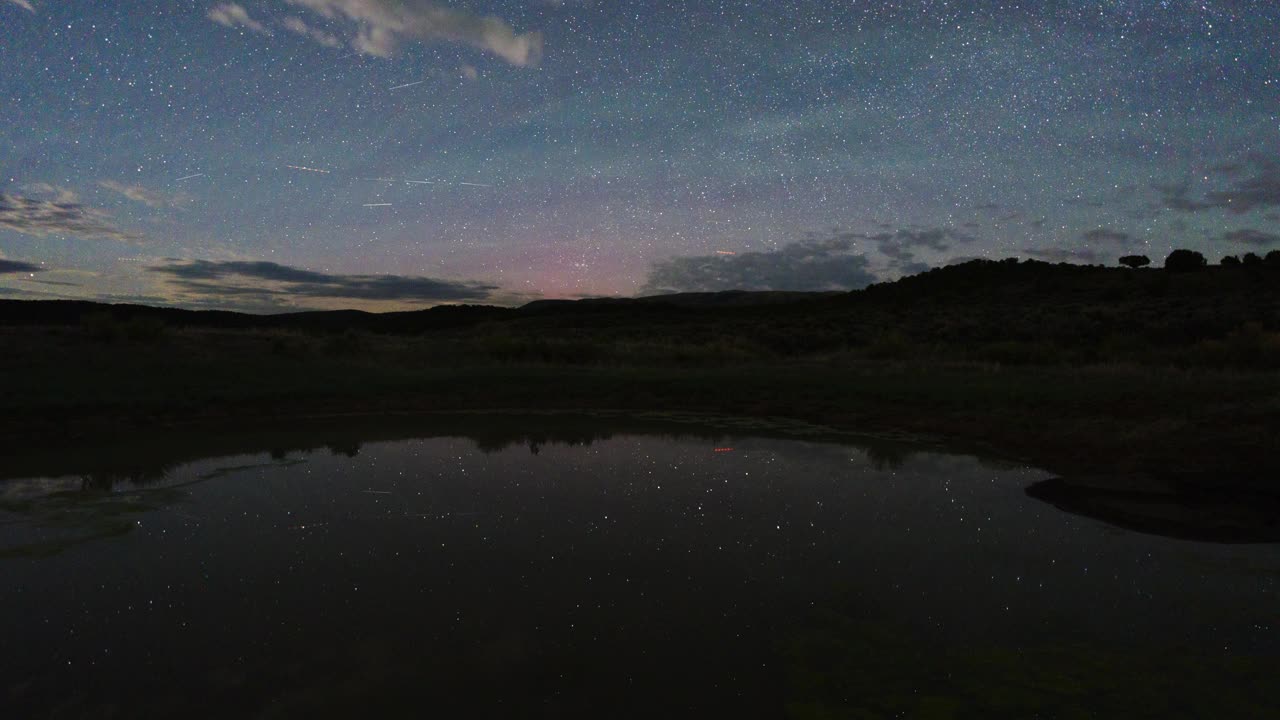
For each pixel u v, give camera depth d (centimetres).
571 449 1189
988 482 946
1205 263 5744
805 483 941
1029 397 1375
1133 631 502
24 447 1172
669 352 2455
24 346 1762
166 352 1894
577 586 584
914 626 510
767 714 394
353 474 989
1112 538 707
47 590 574
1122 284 5194
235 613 530
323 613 530
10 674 443
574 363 2284
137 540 699
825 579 602
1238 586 584
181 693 419
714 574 610
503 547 681
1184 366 1864
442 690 422
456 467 1039
